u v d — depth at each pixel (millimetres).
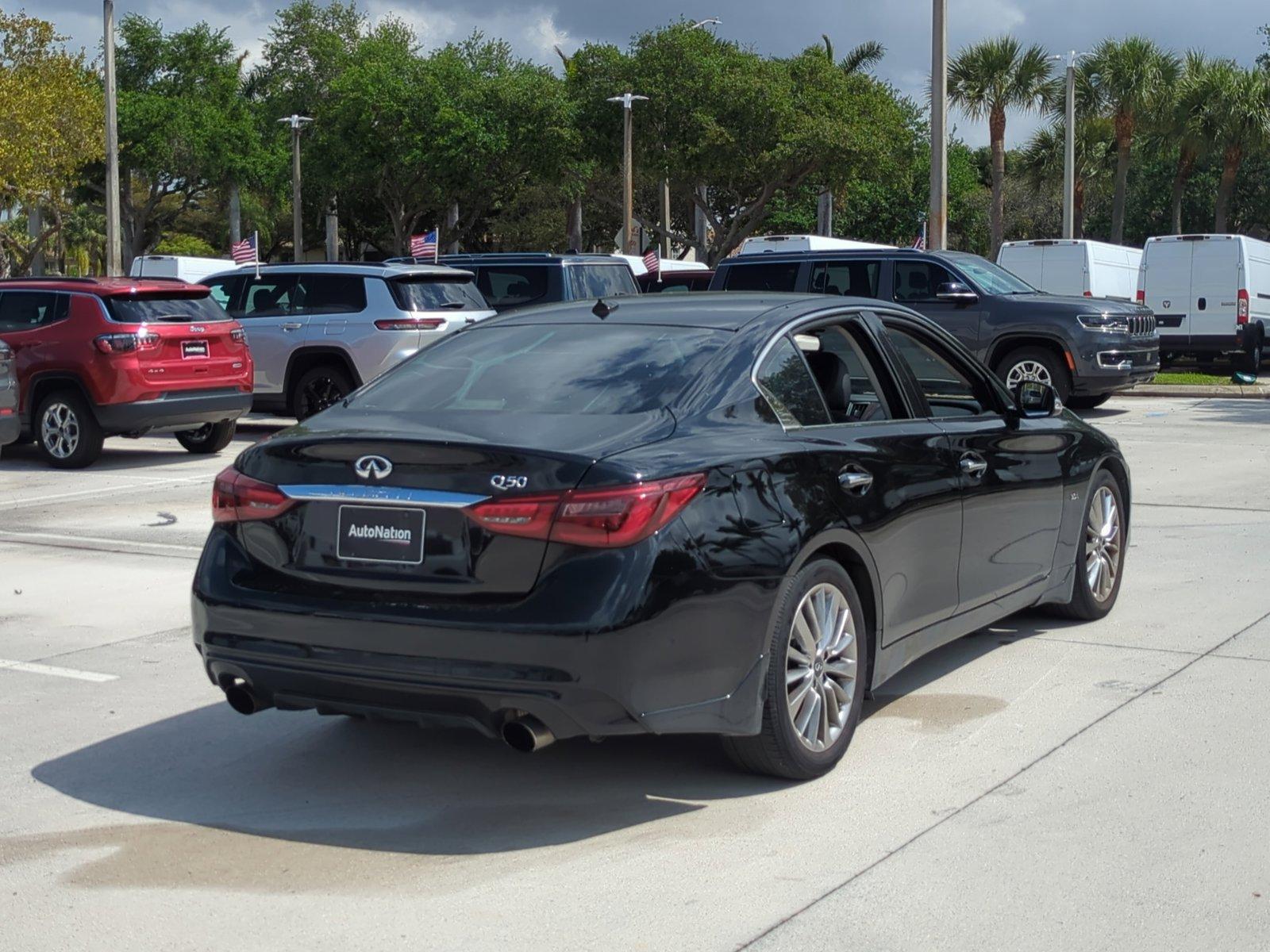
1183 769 5020
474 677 4297
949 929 3787
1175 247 24984
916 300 18516
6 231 61469
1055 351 17969
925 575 5543
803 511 4777
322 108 53812
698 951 3688
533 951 3713
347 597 4520
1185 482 12203
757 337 5180
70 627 7539
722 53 46781
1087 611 7191
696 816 4668
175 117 60312
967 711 5777
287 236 77250
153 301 14531
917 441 5559
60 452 14477
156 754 5434
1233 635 6938
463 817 4715
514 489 4316
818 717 4973
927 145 52375
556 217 60625
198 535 10344
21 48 43438
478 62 52531
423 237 30891
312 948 3756
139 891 4145
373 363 16516
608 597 4227
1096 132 55281
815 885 4094
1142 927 3775
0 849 4484
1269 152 48406
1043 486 6457
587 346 5293
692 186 49125
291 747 5500
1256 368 25109
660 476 4355
